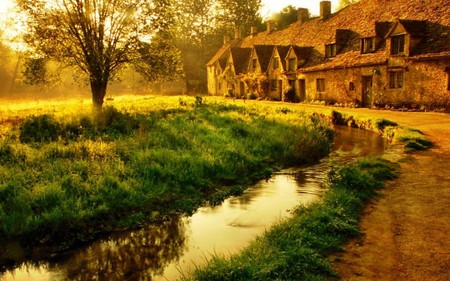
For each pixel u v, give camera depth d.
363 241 5.48
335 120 21.16
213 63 57.81
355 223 6.10
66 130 13.26
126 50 20.89
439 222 6.04
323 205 6.79
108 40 20.69
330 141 15.18
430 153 11.34
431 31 23.59
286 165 11.67
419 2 26.83
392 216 6.40
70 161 9.37
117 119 15.19
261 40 49.72
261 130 14.86
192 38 70.56
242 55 48.75
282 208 7.61
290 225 5.89
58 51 20.14
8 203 7.11
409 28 23.66
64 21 19.72
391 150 12.03
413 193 7.57
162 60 22.02
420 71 23.02
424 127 16.28
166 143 11.95
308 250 4.93
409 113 21.81
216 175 9.77
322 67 31.47
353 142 15.09
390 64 25.03
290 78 36.47
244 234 6.41
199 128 14.66
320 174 10.34
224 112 20.44
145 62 22.02
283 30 45.62
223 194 8.74
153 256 5.78
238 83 46.78
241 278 4.31
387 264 4.76
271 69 40.22
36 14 19.17
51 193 7.38
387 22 27.64
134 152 10.39
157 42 22.12
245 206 7.91
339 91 29.97
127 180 8.50
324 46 33.31
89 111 17.36
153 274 5.21
